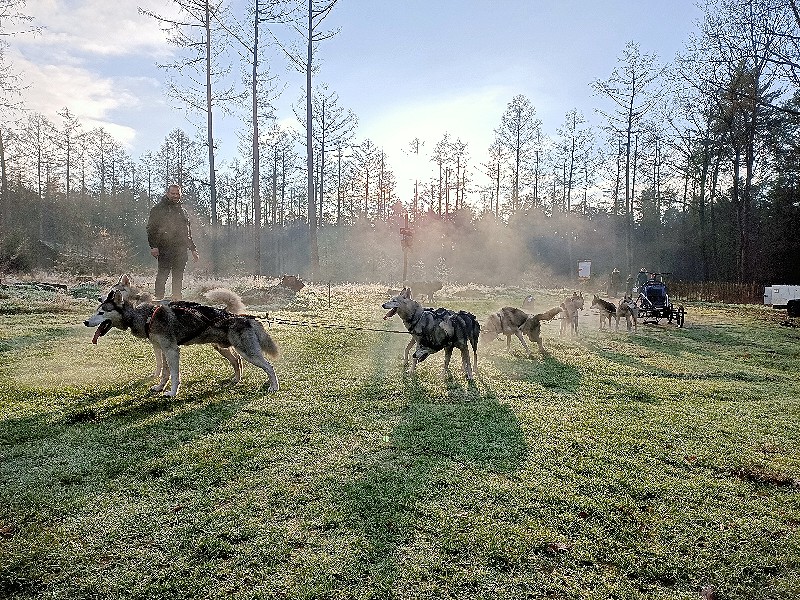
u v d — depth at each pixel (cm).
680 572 300
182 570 287
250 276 2709
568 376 768
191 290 1616
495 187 4859
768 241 3759
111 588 271
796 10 1802
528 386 697
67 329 967
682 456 465
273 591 272
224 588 273
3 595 264
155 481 383
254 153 2859
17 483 372
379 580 283
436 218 4512
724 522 353
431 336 707
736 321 1709
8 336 877
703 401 657
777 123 2364
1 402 538
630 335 1291
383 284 2780
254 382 648
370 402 591
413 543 317
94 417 505
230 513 342
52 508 342
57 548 301
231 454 433
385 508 355
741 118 2897
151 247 1109
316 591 272
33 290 1531
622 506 369
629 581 291
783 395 706
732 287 2553
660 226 5006
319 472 407
